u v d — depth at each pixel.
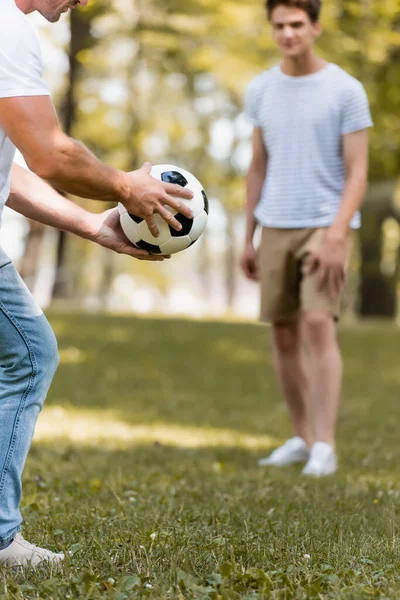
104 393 12.38
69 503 5.61
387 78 17.55
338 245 7.17
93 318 21.05
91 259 47.25
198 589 3.64
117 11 22.11
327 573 4.00
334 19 16.47
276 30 7.43
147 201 4.06
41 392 4.11
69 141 3.74
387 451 8.70
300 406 7.93
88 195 3.93
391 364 16.83
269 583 3.75
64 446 8.55
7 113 3.66
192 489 6.39
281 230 7.53
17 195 4.36
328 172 7.42
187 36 21.66
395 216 30.17
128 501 5.70
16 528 4.07
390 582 3.85
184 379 14.11
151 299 59.69
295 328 7.79
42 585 3.70
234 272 49.19
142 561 4.07
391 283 34.00
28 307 4.05
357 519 5.34
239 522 5.15
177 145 35.56
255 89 7.73
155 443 8.75
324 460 7.30
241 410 11.64
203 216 4.46
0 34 3.65
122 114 28.67
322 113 7.38
